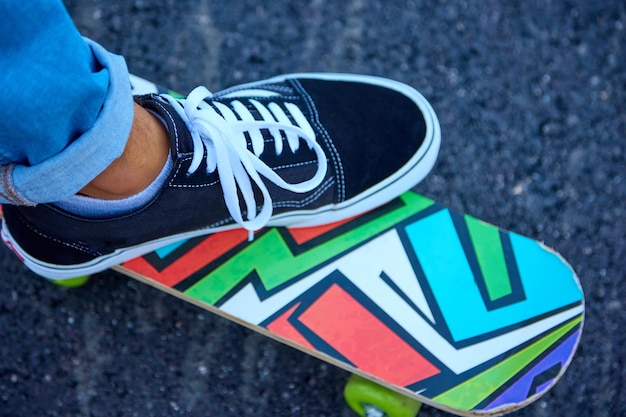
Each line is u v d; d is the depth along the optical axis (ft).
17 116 2.21
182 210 2.65
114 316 3.11
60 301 3.11
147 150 2.49
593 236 3.19
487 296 2.86
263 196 2.72
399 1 3.29
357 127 2.86
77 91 2.24
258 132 2.71
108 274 3.12
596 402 3.10
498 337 2.84
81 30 3.24
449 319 2.85
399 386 2.82
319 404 3.09
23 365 3.09
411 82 3.24
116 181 2.47
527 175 3.21
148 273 2.87
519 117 3.24
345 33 3.27
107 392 3.09
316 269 2.87
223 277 2.87
